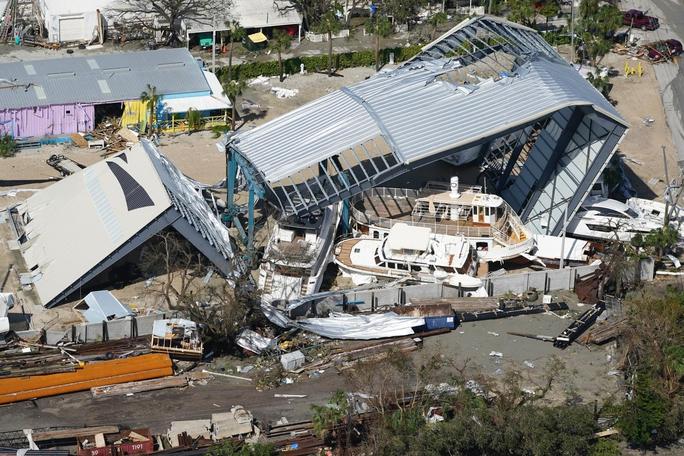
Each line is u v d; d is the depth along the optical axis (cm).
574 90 13388
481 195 13475
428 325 12088
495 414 10131
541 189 13838
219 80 17700
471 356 11706
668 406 10581
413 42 19375
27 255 13012
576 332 12069
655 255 13425
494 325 12275
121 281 12725
